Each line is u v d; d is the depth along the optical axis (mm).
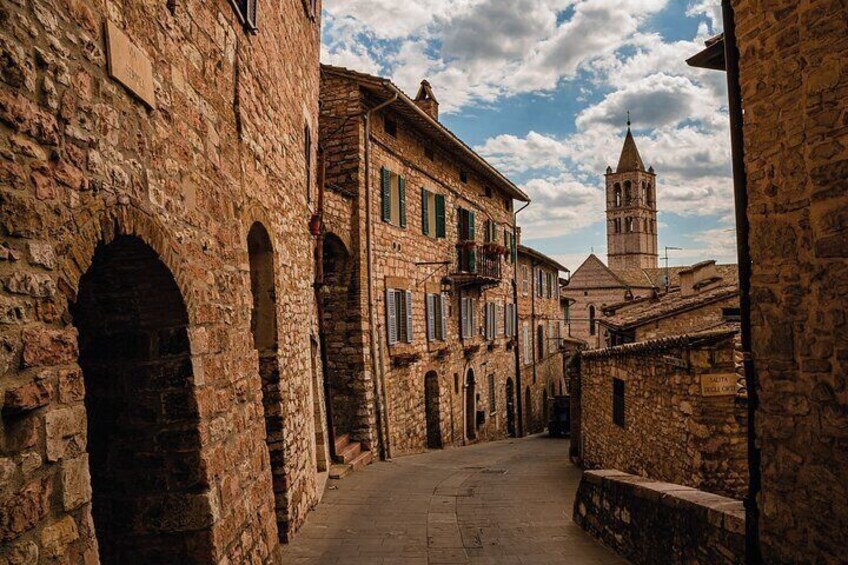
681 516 6410
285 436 8102
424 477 13438
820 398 4641
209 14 5504
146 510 4605
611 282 55531
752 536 5367
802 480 4832
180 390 4645
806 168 4742
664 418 9523
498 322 26484
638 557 7391
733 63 5707
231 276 5812
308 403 10195
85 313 4637
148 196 4152
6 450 2689
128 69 3916
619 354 11805
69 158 3264
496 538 8758
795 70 4840
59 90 3199
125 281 4457
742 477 8109
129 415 4656
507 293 27797
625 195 85875
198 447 4633
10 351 2740
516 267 28984
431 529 9125
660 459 9742
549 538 8797
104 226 3564
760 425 5305
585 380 15016
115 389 4664
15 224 2812
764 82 5180
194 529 4590
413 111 16422
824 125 4566
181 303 4605
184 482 4621
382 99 15867
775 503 5125
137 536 4602
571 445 16766
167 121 4531
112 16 3781
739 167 5605
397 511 10180
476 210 23750
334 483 12180
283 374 8141
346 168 15172
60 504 2998
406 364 17297
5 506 2639
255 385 6188
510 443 23172
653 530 7023
